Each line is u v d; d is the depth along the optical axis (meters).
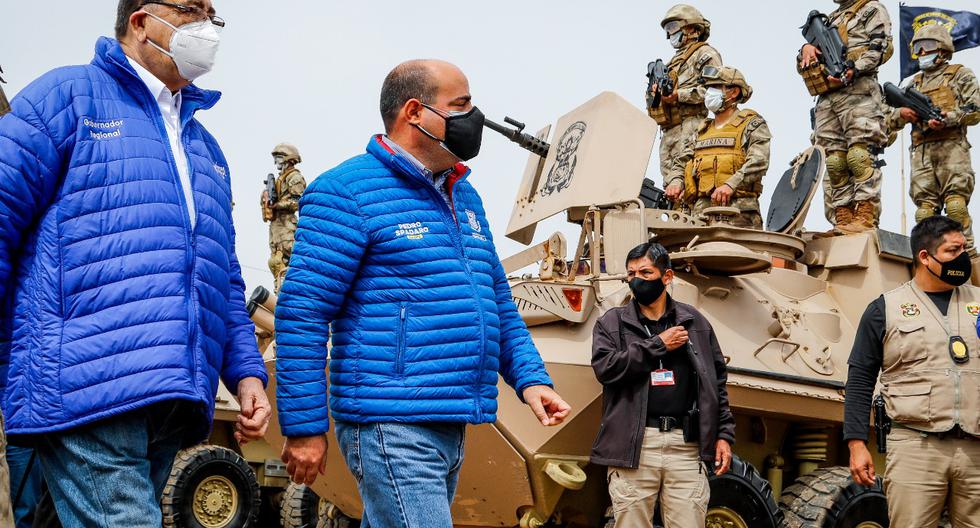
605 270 9.05
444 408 4.30
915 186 12.22
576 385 7.96
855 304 10.27
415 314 4.36
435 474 4.31
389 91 4.61
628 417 7.11
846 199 11.19
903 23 14.73
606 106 9.56
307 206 4.46
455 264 4.46
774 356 9.12
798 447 9.80
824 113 11.58
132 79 4.02
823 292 10.32
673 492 7.05
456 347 4.36
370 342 4.34
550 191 9.77
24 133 3.77
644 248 7.36
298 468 4.34
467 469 8.24
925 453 5.98
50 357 3.70
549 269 8.87
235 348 4.29
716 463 7.22
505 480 8.11
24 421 3.67
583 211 9.43
